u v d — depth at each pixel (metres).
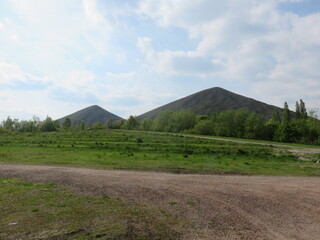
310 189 11.16
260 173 15.88
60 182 11.05
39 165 17.02
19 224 6.09
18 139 38.53
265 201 8.94
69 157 21.36
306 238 6.00
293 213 7.78
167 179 12.48
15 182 10.84
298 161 22.42
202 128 73.06
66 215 6.79
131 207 7.68
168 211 7.44
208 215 7.25
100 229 5.89
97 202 8.09
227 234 5.98
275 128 65.88
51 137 42.25
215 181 12.38
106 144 31.02
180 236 5.71
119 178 12.36
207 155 24.84
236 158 23.61
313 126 55.03
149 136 45.03
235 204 8.44
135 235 5.64
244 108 73.75
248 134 64.81
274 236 6.03
